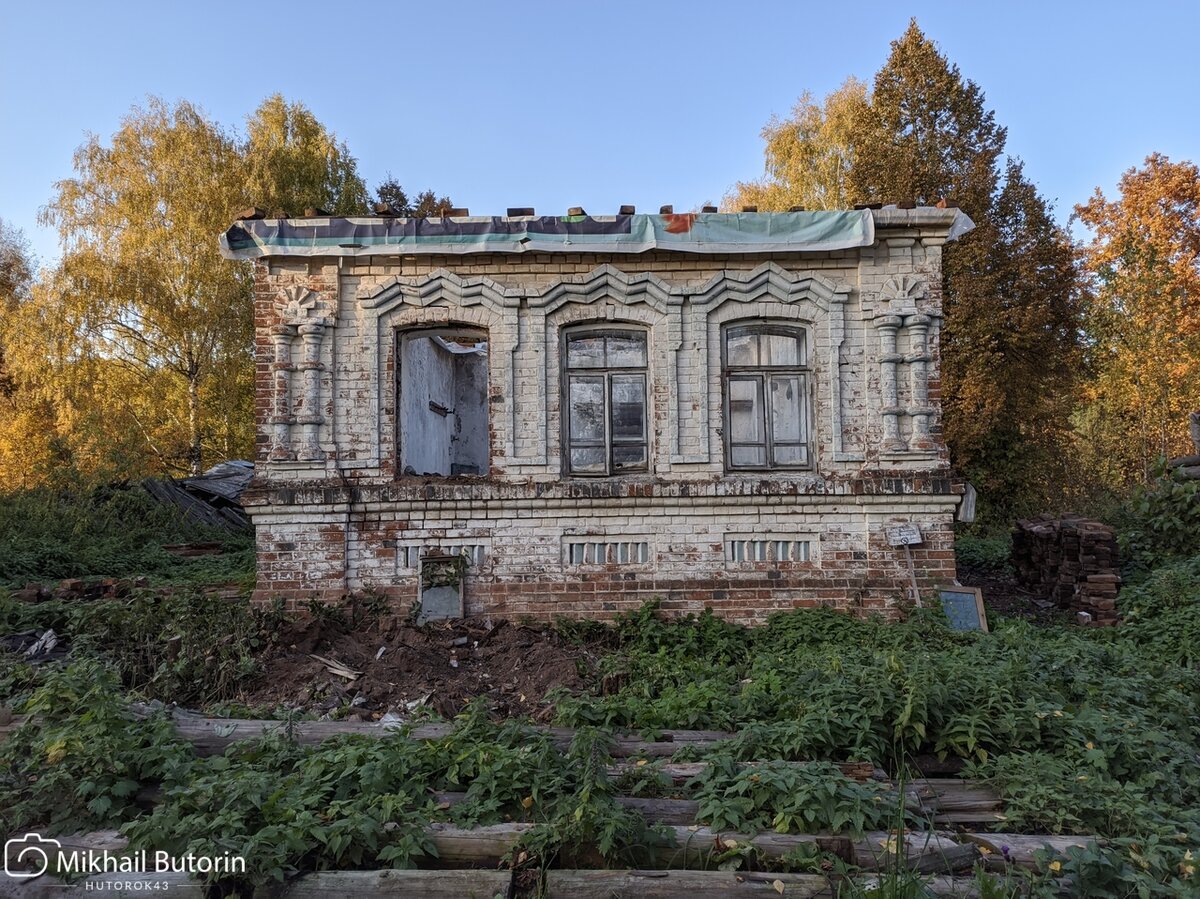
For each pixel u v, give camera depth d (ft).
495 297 32.45
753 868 13.67
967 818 15.75
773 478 32.42
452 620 31.68
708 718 19.60
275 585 31.78
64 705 17.03
